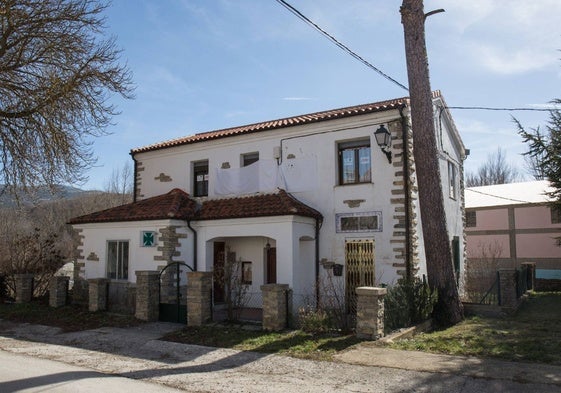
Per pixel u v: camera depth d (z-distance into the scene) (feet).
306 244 51.06
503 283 48.21
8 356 30.48
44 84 45.91
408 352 29.32
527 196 101.71
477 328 38.40
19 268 63.00
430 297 40.01
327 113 57.21
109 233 54.08
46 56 46.24
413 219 47.16
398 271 46.42
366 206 48.85
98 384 23.00
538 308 52.54
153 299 43.50
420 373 24.70
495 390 21.63
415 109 42.42
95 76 48.26
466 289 64.13
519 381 22.85
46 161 47.93
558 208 68.39
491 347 30.30
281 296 36.91
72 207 128.67
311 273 50.42
